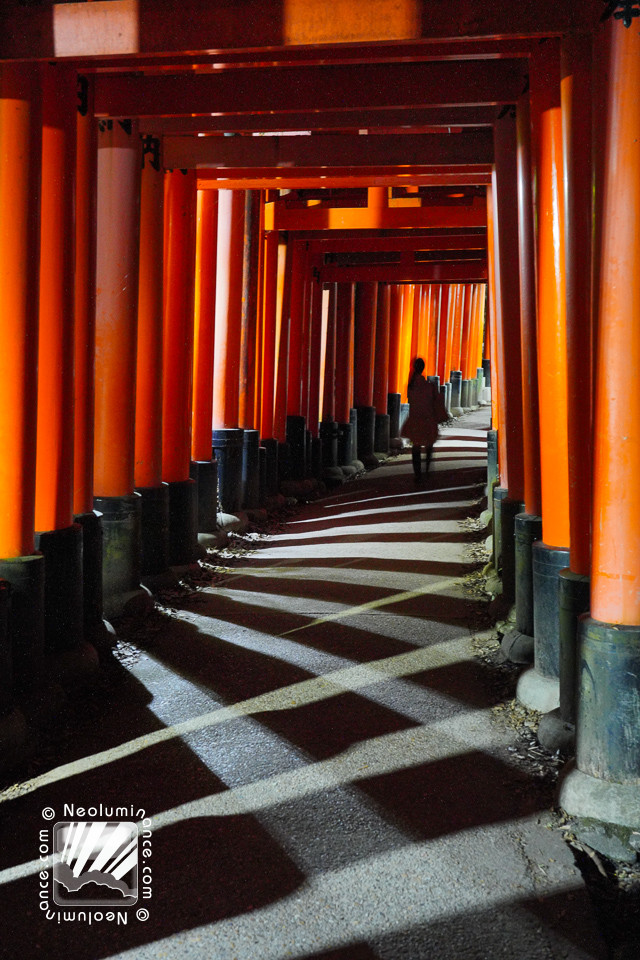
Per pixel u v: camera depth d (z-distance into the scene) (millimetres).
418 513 12969
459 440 23234
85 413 6469
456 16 4457
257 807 4332
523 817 4203
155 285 8227
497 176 7180
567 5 4379
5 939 3420
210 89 6934
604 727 4109
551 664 5391
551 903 3570
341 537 11445
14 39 4926
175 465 9195
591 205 4453
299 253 15555
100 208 7301
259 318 13445
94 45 4840
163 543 8422
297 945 3338
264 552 10711
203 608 7848
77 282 6406
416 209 12297
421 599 8031
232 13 4672
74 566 5887
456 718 5336
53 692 5387
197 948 3340
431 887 3674
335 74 6664
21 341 5195
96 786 4566
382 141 8461
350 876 3760
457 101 6461
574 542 4816
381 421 21281
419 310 24875
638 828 3928
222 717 5406
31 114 5141
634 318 3982
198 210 10477
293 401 15898
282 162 8633
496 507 8352
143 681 6020
